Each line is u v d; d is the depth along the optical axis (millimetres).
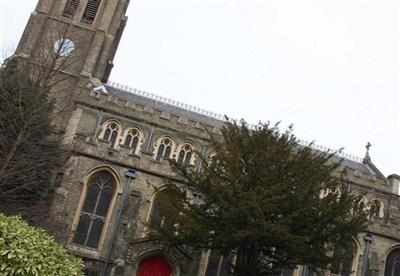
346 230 28297
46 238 13000
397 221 41000
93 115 45938
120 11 57344
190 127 48000
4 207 29297
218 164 30547
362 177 49594
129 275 34375
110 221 36406
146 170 38281
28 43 50031
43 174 32875
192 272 35906
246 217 26547
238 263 28609
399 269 40188
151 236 30625
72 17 55250
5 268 11703
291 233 26656
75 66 50344
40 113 29328
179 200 30203
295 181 28250
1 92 29672
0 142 28281
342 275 38531
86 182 37125
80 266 13531
